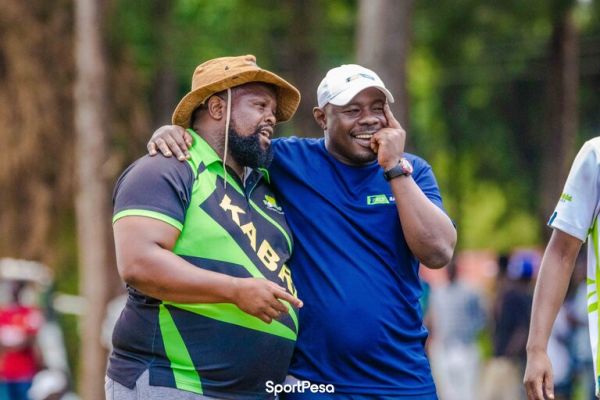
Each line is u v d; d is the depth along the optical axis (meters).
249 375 13.77
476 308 39.22
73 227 45.44
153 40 47.47
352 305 14.44
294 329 14.17
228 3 51.91
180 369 13.59
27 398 31.81
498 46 56.41
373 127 14.66
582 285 35.97
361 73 14.65
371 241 14.68
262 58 52.34
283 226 14.55
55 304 42.44
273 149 14.83
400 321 14.66
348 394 14.44
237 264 13.71
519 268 37.09
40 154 44.31
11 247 44.03
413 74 62.22
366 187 14.81
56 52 44.81
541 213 54.03
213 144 14.20
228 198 13.98
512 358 37.03
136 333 13.73
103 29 36.22
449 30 50.25
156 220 13.38
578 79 61.97
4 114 44.38
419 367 14.77
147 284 13.28
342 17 52.25
